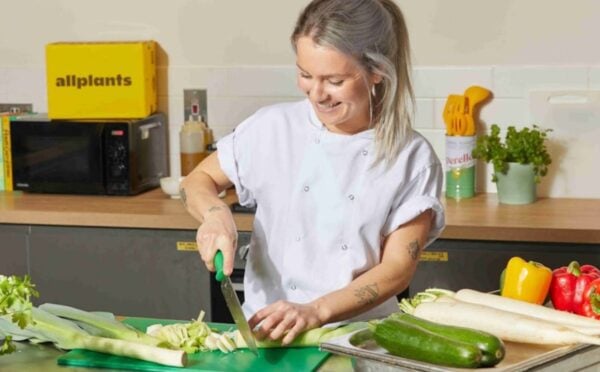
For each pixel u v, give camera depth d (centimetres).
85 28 499
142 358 242
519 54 455
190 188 286
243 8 480
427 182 281
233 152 293
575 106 451
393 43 262
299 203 286
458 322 234
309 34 253
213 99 489
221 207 270
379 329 220
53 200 462
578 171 454
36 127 467
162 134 491
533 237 395
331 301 255
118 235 434
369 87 261
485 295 246
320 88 256
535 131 440
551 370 211
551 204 441
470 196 456
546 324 225
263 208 293
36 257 443
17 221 441
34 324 242
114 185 465
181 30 488
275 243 291
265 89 484
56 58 469
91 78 468
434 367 205
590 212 423
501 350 210
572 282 245
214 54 486
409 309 247
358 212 279
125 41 491
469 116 453
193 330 252
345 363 239
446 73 462
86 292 441
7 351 242
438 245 404
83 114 471
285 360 240
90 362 243
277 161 288
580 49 449
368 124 281
